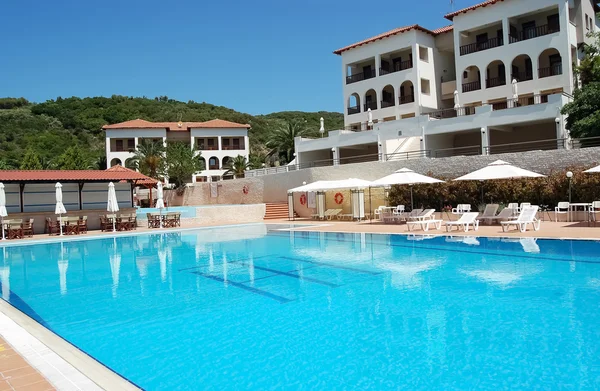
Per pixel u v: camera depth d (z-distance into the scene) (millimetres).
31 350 5441
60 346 5957
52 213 25312
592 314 6773
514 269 10445
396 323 6754
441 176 25516
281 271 11633
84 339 6535
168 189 48719
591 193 19484
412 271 10805
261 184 37594
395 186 26719
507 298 7871
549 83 29375
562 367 4930
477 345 5688
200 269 12422
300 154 38375
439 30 36906
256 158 60406
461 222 17328
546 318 6656
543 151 22203
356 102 41656
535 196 21328
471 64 32969
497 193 22531
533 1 29844
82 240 21578
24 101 88188
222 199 41844
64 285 10742
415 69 35344
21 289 10375
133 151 57875
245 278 10906
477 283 9164
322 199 29141
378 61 37625
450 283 9289
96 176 26703
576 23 30812
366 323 6824
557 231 15516
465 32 34312
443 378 4789
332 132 35438
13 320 7137
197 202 44844
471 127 28625
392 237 17531
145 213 27891
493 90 31906
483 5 31859
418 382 4719
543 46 29547
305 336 6340
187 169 47406
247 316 7492
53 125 76062
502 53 31359
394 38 36500
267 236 20781
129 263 13992
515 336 5945
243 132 62906
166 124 61906
